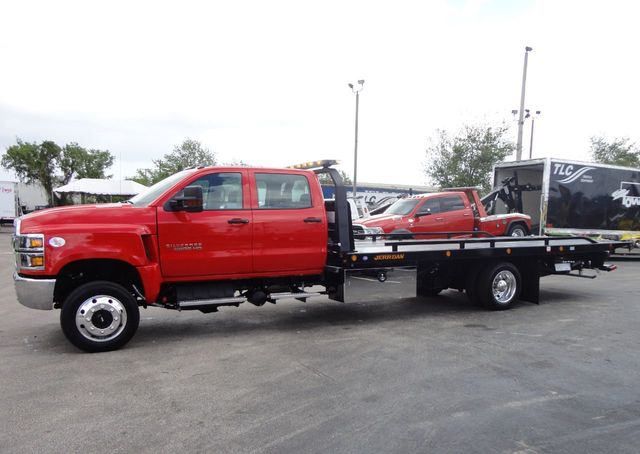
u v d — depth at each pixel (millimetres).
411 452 3455
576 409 4199
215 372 5160
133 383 4828
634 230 16953
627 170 16609
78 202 34656
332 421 3955
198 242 6254
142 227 5965
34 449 3490
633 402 4363
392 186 35719
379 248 7699
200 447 3525
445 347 6094
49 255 5547
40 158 60531
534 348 6043
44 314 8094
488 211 16812
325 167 7430
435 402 4344
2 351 5918
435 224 13695
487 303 8312
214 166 6574
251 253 6543
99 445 3551
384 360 5559
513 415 4070
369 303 9094
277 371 5188
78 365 5383
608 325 7293
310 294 7090
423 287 8234
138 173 52344
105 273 6234
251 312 8266
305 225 6867
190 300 6371
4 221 34031
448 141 29219
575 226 15500
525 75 25141
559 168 15078
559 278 12523
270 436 3695
